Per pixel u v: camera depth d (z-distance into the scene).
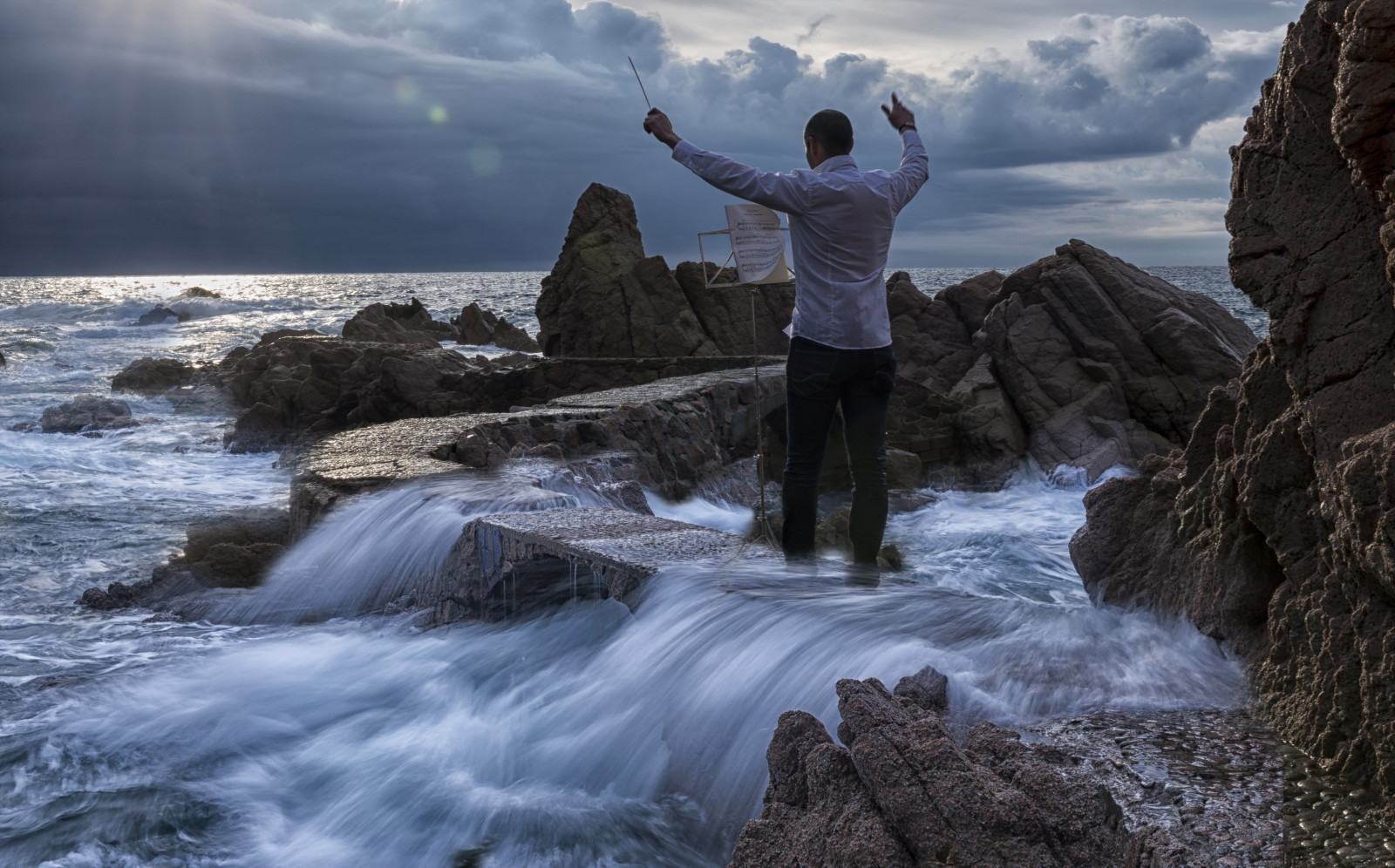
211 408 23.39
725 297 21.17
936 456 15.74
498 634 5.55
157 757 4.36
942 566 9.12
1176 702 3.01
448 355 20.12
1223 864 2.06
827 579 4.37
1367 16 2.49
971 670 3.34
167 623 6.72
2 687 5.25
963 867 2.25
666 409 12.28
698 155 4.49
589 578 5.37
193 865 3.48
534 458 9.16
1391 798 2.26
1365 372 2.73
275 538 9.48
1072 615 3.77
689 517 10.72
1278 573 3.17
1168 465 4.21
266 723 4.70
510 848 3.48
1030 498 14.23
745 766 3.41
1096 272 17.77
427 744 4.36
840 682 2.92
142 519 11.13
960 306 19.36
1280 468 2.98
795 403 4.65
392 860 3.50
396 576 6.58
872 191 4.48
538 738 4.25
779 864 2.54
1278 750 2.62
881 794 2.45
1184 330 16.55
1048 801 2.37
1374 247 2.75
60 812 3.84
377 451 8.94
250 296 121.31
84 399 21.25
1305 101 2.89
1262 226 2.97
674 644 4.09
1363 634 2.52
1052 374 16.95
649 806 3.68
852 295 4.50
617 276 21.27
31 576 8.53
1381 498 2.39
